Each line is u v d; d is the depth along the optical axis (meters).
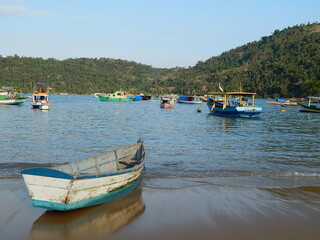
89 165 10.26
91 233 7.28
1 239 6.92
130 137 23.33
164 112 57.25
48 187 7.79
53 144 19.28
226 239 7.04
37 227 7.54
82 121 35.28
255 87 189.50
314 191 10.40
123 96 106.00
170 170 12.92
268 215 8.37
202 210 8.64
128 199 9.47
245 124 35.84
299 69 179.25
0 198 9.27
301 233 7.40
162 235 7.20
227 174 12.39
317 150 18.42
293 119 44.59
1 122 32.34
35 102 56.78
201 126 32.72
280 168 13.61
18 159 14.75
